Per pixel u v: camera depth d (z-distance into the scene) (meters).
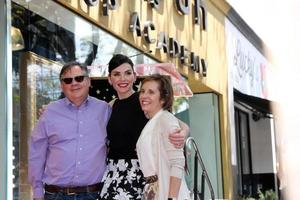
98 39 6.89
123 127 3.84
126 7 7.34
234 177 11.97
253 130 16.33
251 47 15.34
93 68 6.17
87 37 6.73
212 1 11.36
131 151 3.83
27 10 5.65
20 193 5.17
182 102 9.91
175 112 9.49
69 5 5.85
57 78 6.12
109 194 3.81
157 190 3.61
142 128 3.83
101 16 6.57
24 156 5.28
